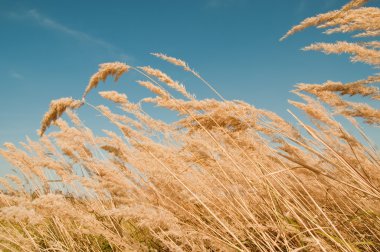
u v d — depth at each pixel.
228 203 1.37
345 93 1.16
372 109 1.14
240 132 1.33
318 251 1.11
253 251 1.27
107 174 1.53
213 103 1.30
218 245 1.17
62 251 1.47
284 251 1.25
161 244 1.35
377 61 1.12
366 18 1.10
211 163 1.40
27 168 2.02
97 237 1.61
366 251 1.20
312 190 1.43
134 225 1.47
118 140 1.64
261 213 1.41
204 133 1.36
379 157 1.43
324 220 1.28
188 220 1.35
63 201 1.13
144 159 1.50
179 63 1.34
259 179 1.34
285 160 1.38
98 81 1.35
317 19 1.15
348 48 1.14
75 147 1.67
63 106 1.37
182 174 1.45
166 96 1.33
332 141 1.42
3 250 1.61
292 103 1.41
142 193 1.47
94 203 1.53
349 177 1.25
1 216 1.07
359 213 1.32
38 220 1.08
